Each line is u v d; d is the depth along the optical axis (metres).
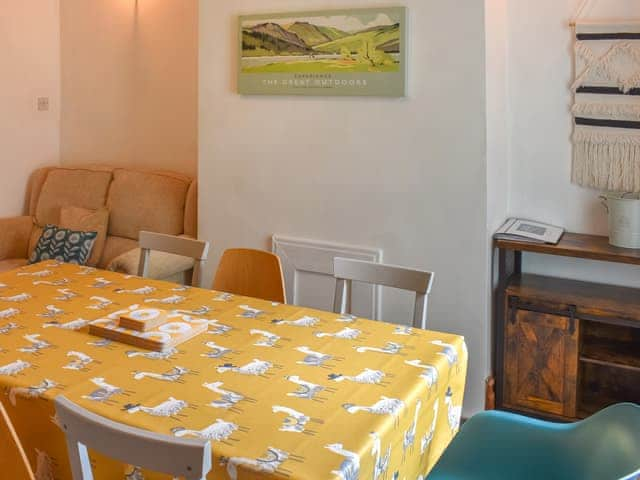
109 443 1.36
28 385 1.75
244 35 3.47
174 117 4.57
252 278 2.76
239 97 3.59
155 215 4.18
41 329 2.17
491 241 3.16
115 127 4.81
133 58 4.66
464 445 2.01
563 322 3.02
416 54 3.11
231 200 3.70
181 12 4.44
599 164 3.24
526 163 3.42
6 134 4.66
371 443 1.51
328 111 3.35
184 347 2.04
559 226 3.39
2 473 1.61
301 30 3.32
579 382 3.11
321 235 3.47
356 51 3.21
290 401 1.70
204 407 1.66
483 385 3.19
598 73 3.18
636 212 3.02
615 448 1.71
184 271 3.96
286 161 3.51
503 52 3.30
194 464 1.28
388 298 3.34
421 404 1.81
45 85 4.89
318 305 3.54
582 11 3.19
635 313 2.88
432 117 3.12
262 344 2.08
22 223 4.55
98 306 2.40
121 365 1.90
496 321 3.22
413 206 3.22
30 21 4.74
